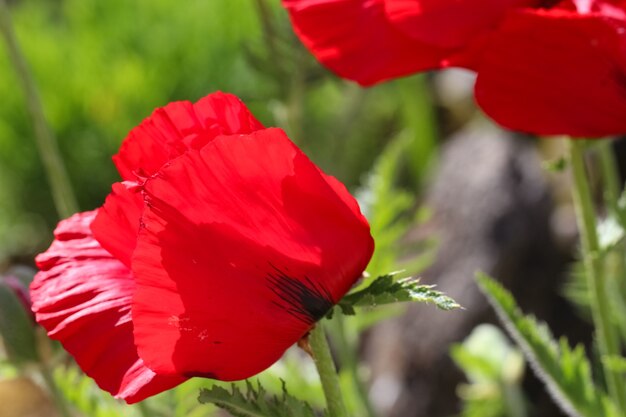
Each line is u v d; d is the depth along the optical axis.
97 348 0.90
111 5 3.53
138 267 0.86
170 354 0.87
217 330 0.87
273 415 0.90
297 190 0.87
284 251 0.88
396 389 2.20
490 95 0.98
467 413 1.44
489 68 0.97
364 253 0.89
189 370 0.88
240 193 0.87
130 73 3.36
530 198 2.31
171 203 0.86
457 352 1.43
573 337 2.16
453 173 2.45
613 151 2.24
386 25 1.03
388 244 1.32
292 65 1.28
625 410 1.09
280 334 0.89
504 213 2.29
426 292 0.88
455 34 0.99
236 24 3.38
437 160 2.93
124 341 0.90
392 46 1.03
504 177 2.36
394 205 1.32
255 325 0.88
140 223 0.86
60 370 1.18
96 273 0.92
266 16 1.27
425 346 2.18
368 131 3.42
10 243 3.63
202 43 3.38
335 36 1.04
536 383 2.06
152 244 0.86
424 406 2.17
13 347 1.13
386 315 1.38
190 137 0.89
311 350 0.90
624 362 1.08
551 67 0.97
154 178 0.86
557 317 2.20
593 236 1.07
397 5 0.99
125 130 3.36
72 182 3.40
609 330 1.08
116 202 0.90
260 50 1.33
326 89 3.07
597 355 1.18
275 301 0.88
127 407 1.20
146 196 0.86
